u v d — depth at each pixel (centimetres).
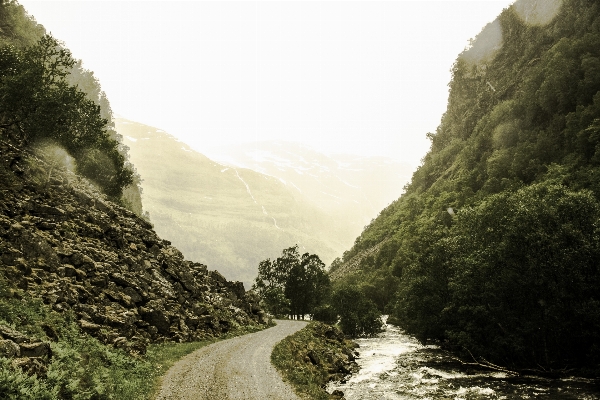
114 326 2484
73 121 4712
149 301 3216
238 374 2394
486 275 4894
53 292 2203
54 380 1298
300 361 3562
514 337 4250
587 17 15688
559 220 4228
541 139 11994
